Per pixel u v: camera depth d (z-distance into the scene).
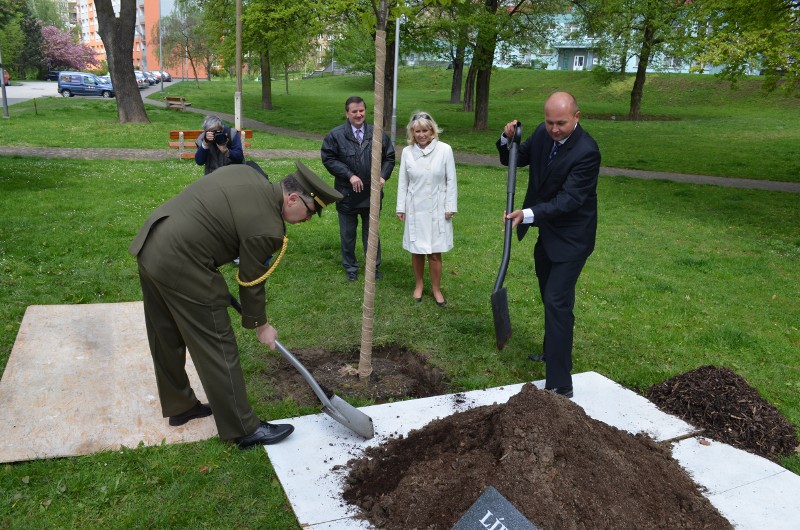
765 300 6.75
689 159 19.50
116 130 20.58
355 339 5.05
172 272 3.08
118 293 5.76
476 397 4.20
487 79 26.23
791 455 3.75
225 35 30.78
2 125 21.00
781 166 18.31
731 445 3.79
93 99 36.19
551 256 4.16
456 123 29.39
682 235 9.88
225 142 6.02
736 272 7.79
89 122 22.80
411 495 2.96
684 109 37.59
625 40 30.81
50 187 10.67
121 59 22.39
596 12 26.33
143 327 4.98
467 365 4.75
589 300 6.42
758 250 9.00
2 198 9.48
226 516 2.96
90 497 3.01
